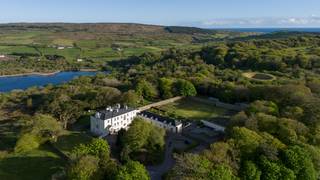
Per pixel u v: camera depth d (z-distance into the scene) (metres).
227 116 159.88
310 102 139.75
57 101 184.75
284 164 96.88
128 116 151.88
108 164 94.81
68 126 154.50
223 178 84.81
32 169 113.69
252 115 126.31
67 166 101.38
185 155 93.38
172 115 160.88
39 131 135.12
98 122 143.00
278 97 157.25
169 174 91.31
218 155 94.25
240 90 178.50
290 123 117.75
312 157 101.88
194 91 193.25
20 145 128.25
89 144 107.12
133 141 115.94
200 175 84.50
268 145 100.69
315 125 122.50
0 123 188.00
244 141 103.19
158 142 119.06
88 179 88.88
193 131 141.50
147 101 187.00
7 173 111.25
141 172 90.31
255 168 93.25
